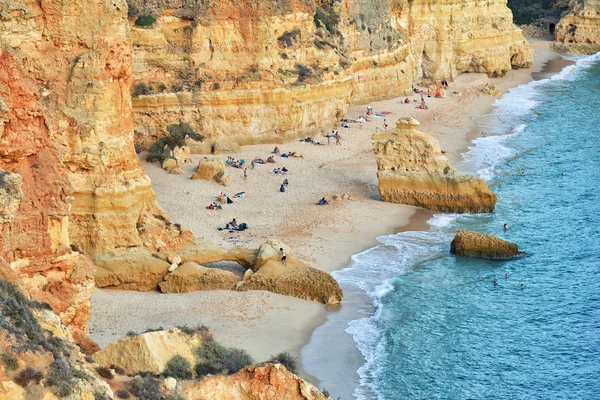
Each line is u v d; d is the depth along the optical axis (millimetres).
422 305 66688
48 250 44062
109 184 65688
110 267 65250
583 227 83250
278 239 77062
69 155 64688
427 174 87750
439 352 59594
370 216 84500
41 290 43844
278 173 94188
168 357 42031
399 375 56438
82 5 63594
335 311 64812
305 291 66000
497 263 75250
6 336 33281
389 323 63406
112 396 35375
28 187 43750
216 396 39938
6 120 42906
